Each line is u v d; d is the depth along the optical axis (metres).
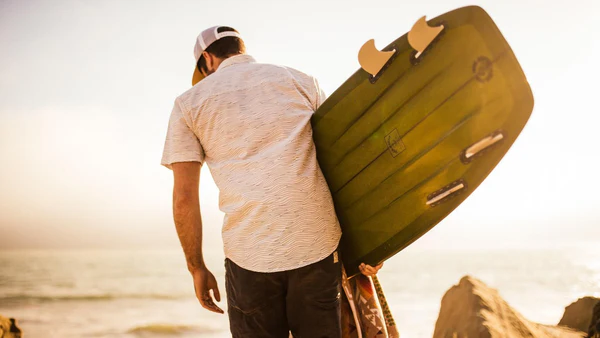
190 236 1.86
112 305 21.77
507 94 1.74
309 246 1.71
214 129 1.85
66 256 66.81
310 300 1.71
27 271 41.31
